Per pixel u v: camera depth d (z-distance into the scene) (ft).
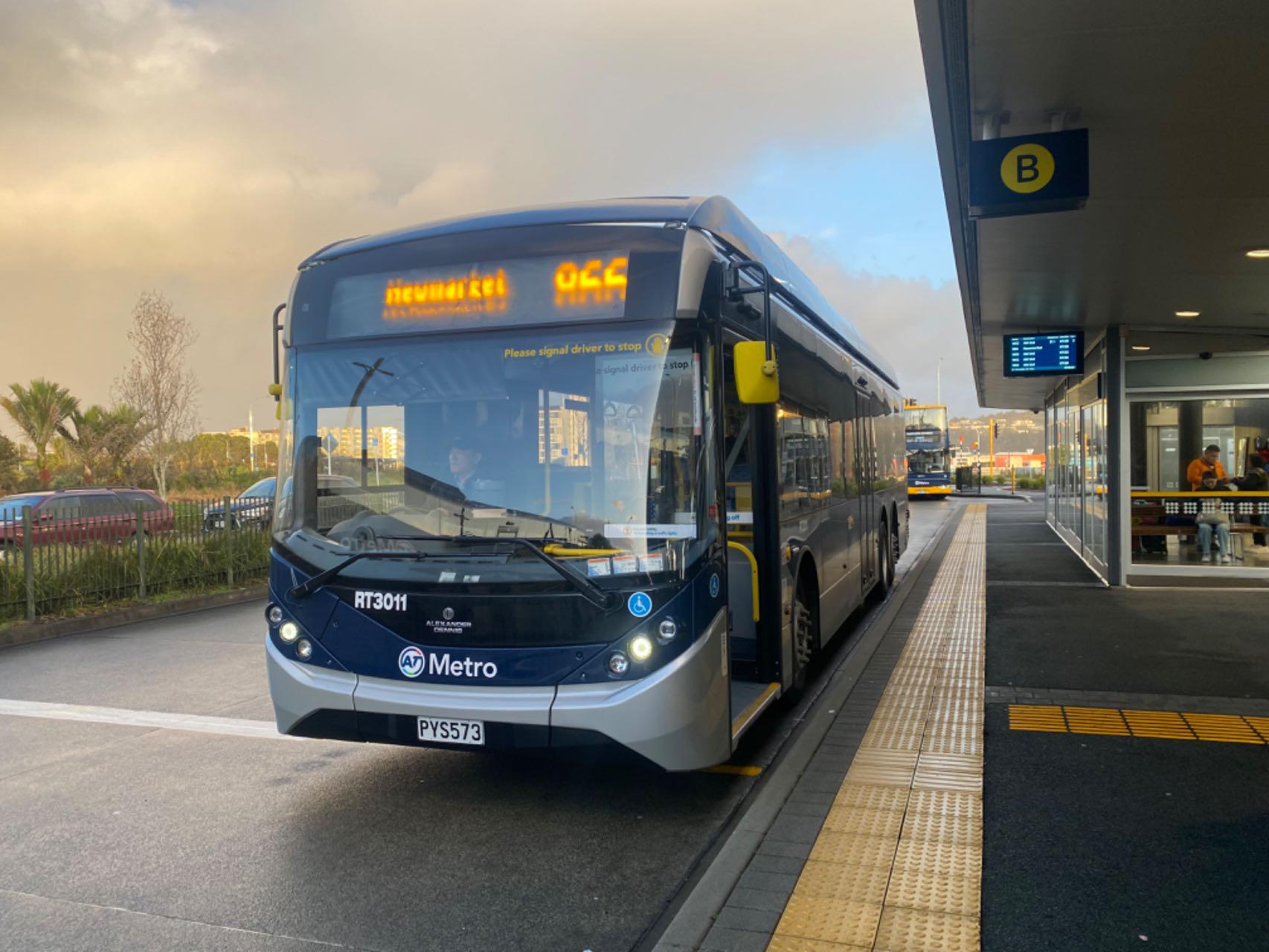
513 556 15.49
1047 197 20.29
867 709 22.50
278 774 19.38
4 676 29.89
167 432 94.07
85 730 22.94
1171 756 18.79
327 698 16.21
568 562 15.33
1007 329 45.50
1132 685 24.34
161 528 46.80
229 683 28.32
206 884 14.14
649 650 14.93
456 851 15.30
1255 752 18.93
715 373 16.06
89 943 12.39
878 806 16.21
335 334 17.44
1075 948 11.59
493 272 16.61
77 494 70.44
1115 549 41.81
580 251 16.26
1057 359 43.37
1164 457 41.83
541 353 16.19
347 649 16.37
